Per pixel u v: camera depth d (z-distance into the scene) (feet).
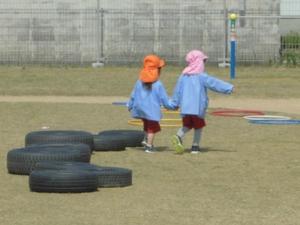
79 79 202.59
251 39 245.24
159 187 78.28
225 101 167.32
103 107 151.84
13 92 179.01
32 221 63.98
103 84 192.85
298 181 81.66
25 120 132.98
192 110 98.53
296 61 240.94
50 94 177.78
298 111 151.43
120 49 247.91
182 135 99.86
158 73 101.04
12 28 248.32
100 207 69.05
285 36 246.27
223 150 102.89
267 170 88.02
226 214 66.80
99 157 96.84
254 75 214.48
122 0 247.50
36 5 248.11
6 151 100.83
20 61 248.93
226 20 241.76
